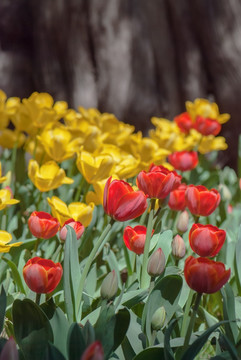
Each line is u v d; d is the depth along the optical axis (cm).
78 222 251
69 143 382
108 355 198
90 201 330
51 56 948
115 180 218
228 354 200
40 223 247
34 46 964
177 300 220
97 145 391
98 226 366
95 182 300
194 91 935
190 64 933
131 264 293
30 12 966
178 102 939
